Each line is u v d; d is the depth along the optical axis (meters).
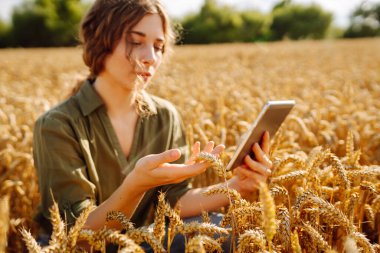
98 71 2.44
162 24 2.35
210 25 56.91
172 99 6.35
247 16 57.66
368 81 10.98
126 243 1.38
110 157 2.46
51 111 2.41
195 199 2.60
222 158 3.12
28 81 11.70
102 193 2.49
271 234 1.38
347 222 1.71
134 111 2.61
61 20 62.31
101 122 2.47
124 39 2.28
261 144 2.32
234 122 4.72
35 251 1.45
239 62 18.52
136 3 2.27
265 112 2.08
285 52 25.09
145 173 1.89
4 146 4.25
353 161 2.32
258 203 1.87
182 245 2.30
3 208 1.37
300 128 4.43
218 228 1.61
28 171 3.71
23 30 62.12
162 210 1.61
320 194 2.01
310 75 12.27
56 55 25.19
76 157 2.33
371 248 1.67
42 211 2.46
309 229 1.73
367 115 5.15
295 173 2.03
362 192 2.34
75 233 1.42
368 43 36.06
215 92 7.34
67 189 2.28
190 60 19.80
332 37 73.50
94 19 2.39
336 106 6.03
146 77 2.34
